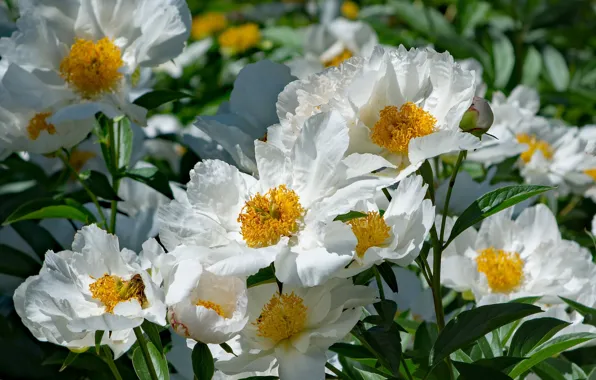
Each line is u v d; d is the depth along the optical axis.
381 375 1.45
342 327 1.33
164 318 1.32
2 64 1.56
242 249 1.31
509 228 1.58
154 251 1.36
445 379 1.41
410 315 1.61
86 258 1.37
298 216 1.33
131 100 1.52
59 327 1.35
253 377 1.37
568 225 1.91
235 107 1.58
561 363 1.52
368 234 1.34
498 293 1.55
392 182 1.33
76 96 1.54
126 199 1.71
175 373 1.59
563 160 1.80
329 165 1.33
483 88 1.87
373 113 1.37
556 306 1.54
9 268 1.64
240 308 1.31
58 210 1.57
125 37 1.55
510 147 1.68
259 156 1.36
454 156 1.74
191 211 1.35
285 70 1.59
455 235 1.38
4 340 1.62
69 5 1.53
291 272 1.30
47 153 1.57
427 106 1.37
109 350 1.40
